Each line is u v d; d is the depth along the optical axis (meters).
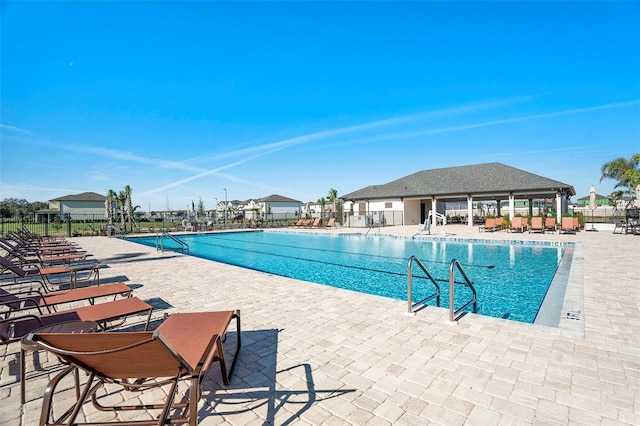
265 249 16.69
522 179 24.44
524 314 5.88
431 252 13.83
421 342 3.65
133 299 4.11
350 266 11.48
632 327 3.97
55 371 3.17
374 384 2.78
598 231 19.73
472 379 2.82
